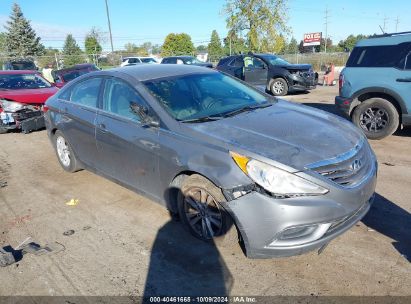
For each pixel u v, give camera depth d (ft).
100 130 14.66
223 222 10.53
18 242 12.51
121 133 13.52
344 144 10.64
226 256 10.94
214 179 10.18
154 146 12.09
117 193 16.05
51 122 18.34
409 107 21.63
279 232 9.43
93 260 11.23
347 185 9.86
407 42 21.62
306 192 9.32
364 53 23.29
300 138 10.68
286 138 10.64
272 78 48.24
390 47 22.25
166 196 12.35
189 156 10.93
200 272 10.37
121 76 14.38
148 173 12.75
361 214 10.52
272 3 93.15
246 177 9.68
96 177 18.15
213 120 12.09
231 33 97.50
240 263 10.62
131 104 12.46
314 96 46.06
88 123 15.37
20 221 14.03
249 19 94.12
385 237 11.56
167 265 10.77
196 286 9.85
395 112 22.30
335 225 9.84
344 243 11.32
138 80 13.74
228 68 52.80
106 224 13.38
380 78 22.45
